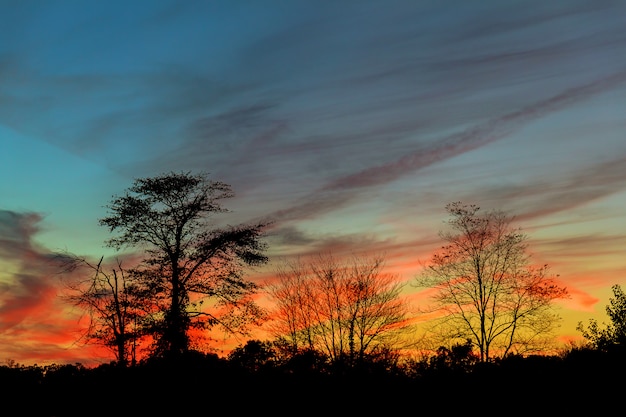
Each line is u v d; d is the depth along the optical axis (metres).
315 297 36.75
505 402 33.34
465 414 33.16
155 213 36.56
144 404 34.56
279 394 34.19
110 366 36.56
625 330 35.25
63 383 36.50
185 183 36.59
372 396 33.97
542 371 34.84
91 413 34.91
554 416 32.09
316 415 33.66
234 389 34.31
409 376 34.97
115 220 36.03
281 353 35.81
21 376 37.00
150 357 35.16
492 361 36.34
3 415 34.72
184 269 36.19
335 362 35.06
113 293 36.56
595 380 33.62
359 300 36.22
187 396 34.25
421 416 33.28
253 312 36.56
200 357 35.41
